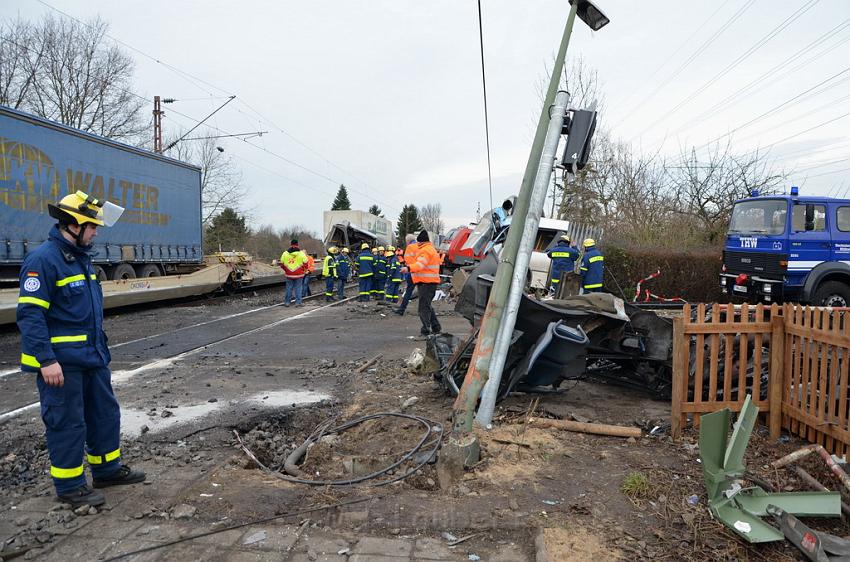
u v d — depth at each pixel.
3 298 11.37
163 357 8.52
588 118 4.72
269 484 3.84
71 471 3.45
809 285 12.45
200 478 3.92
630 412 5.43
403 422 5.12
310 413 5.64
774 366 4.60
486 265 6.25
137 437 4.87
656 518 3.27
